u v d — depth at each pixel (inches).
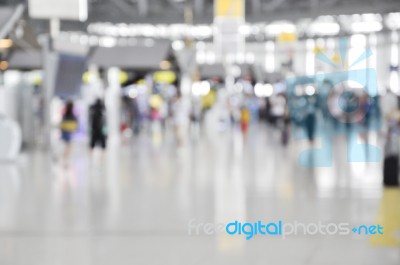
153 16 1927.9
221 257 254.7
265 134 1306.6
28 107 853.2
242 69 1835.6
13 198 422.6
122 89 1261.1
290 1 1939.0
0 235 300.2
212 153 819.4
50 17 659.4
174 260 250.2
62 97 844.6
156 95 1449.3
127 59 919.7
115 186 484.1
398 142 462.9
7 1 1555.1
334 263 243.4
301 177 534.6
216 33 1031.0
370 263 243.3
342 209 366.3
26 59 912.3
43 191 457.7
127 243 281.6
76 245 278.1
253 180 515.5
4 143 697.6
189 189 462.3
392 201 395.9
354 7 1642.5
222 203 392.2
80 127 1035.9
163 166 646.5
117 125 1141.7
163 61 1016.9
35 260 252.1
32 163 689.0
